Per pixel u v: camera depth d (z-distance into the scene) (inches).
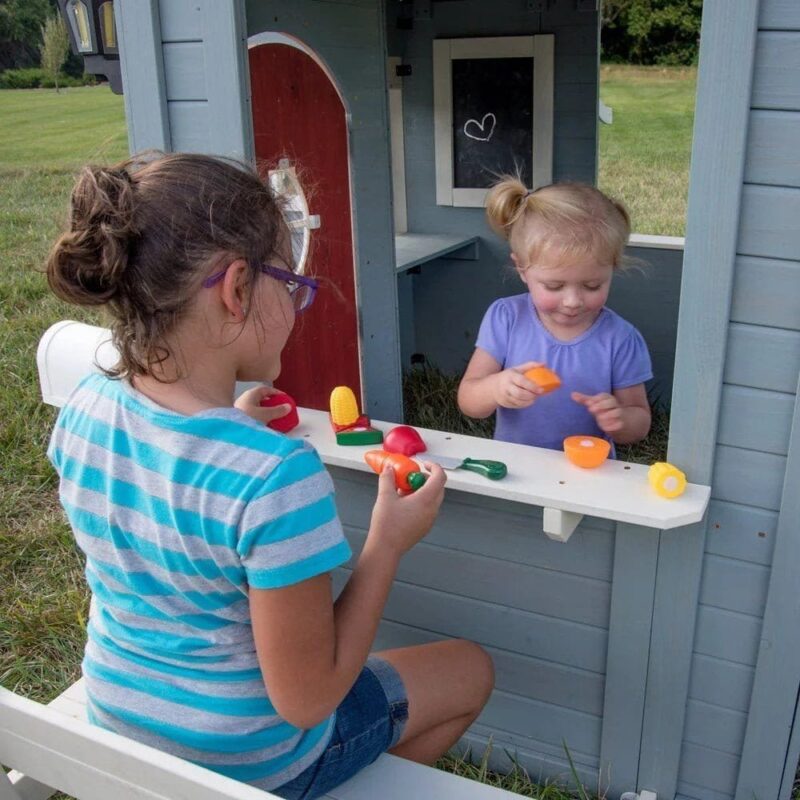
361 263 111.3
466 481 59.8
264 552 39.9
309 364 102.1
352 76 104.4
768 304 54.5
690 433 58.6
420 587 73.8
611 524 64.5
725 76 50.9
